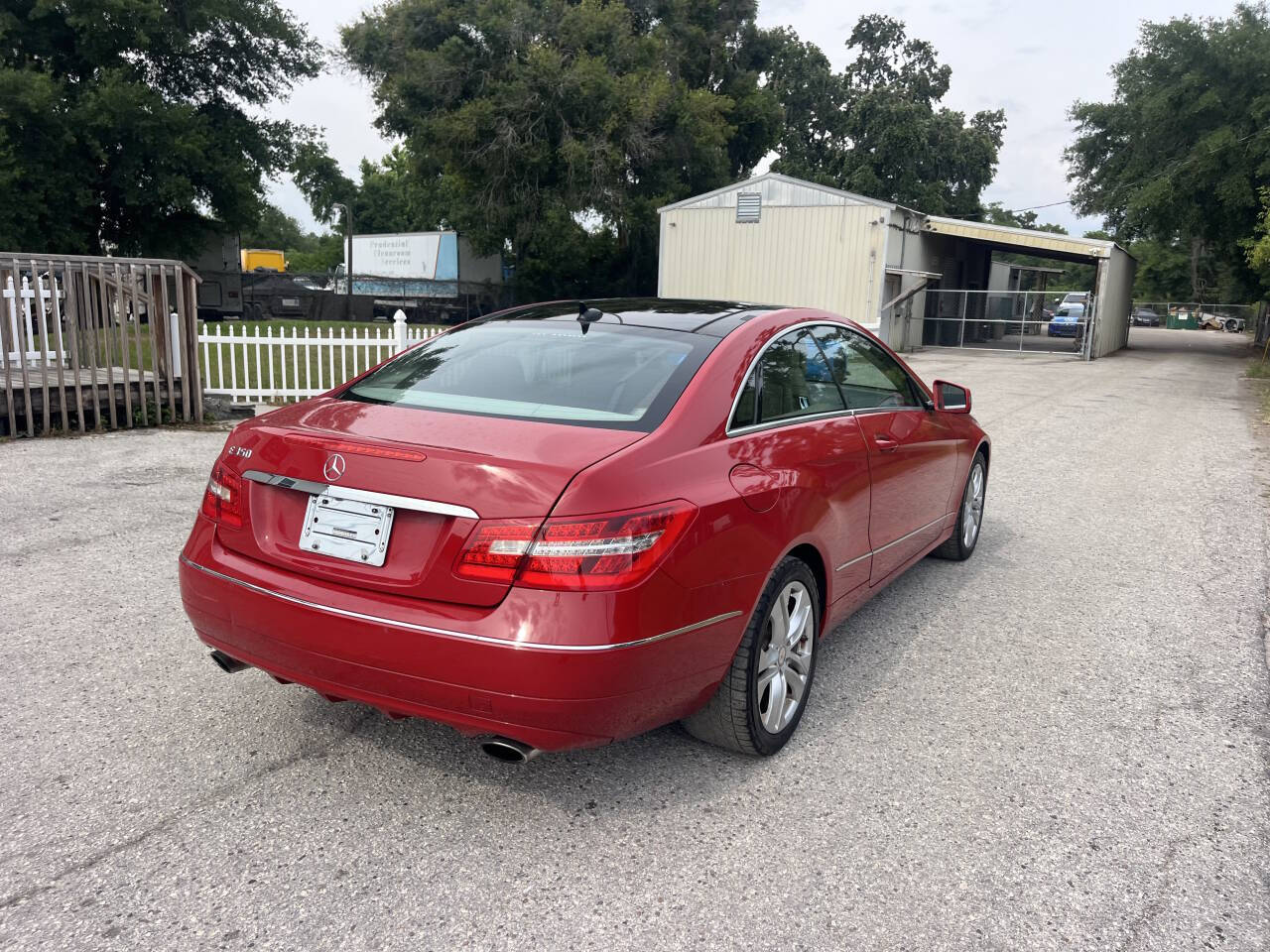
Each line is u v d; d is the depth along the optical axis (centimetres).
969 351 2834
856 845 272
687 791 299
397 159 6712
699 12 4147
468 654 242
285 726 334
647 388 299
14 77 2541
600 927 233
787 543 305
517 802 290
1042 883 256
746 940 230
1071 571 558
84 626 419
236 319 3553
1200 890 254
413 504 251
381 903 240
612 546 243
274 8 3219
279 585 272
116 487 679
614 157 3184
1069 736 344
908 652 425
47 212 2727
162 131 2841
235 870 252
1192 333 5434
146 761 307
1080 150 3341
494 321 380
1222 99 2847
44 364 855
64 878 246
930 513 471
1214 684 394
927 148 4962
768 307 384
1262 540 637
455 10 3209
